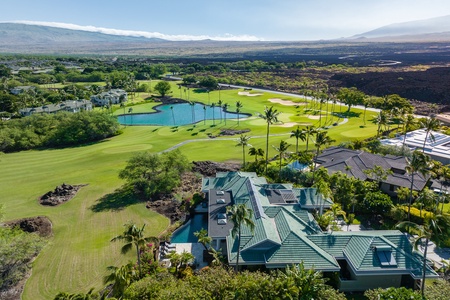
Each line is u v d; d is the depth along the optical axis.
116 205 65.12
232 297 32.47
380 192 60.47
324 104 166.38
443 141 92.12
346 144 91.00
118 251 49.50
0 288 41.84
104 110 163.75
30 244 46.31
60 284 42.88
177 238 52.97
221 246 48.53
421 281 39.41
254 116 147.25
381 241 42.16
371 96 181.25
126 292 34.81
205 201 64.19
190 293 33.22
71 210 63.34
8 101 155.12
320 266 39.84
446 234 48.22
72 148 106.88
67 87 198.00
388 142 94.06
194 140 110.00
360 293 40.31
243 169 79.12
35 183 77.31
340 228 53.62
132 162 71.00
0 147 102.69
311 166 75.38
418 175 68.12
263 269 41.72
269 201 55.50
